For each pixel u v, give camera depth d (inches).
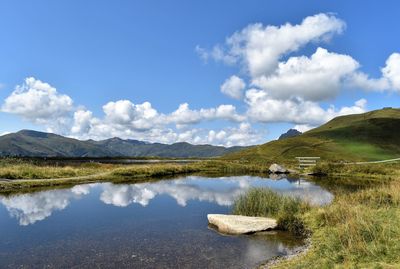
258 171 2987.2
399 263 457.4
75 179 1910.7
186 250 682.2
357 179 2146.9
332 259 518.9
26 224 912.9
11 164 2561.5
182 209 1132.5
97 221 950.4
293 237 764.0
